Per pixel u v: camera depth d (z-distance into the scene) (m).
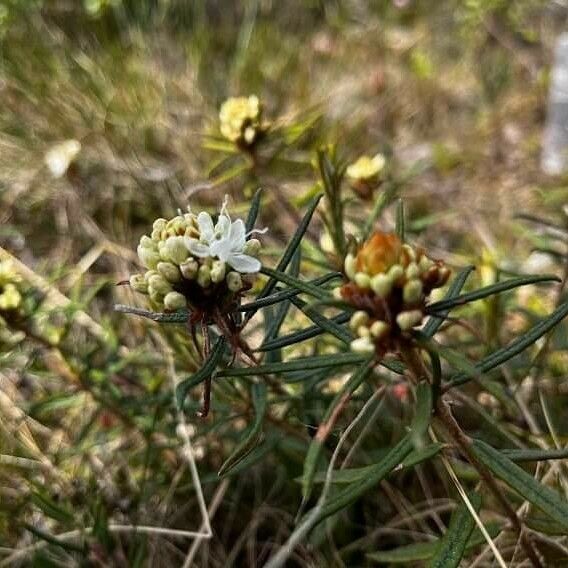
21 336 0.21
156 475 0.20
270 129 0.21
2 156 0.31
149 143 0.32
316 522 0.11
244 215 0.25
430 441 0.15
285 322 0.21
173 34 0.39
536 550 0.16
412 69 0.38
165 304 0.11
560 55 0.33
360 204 0.25
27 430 0.21
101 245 0.27
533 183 0.32
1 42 0.34
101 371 0.21
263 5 0.41
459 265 0.25
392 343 0.10
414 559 0.15
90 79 0.34
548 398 0.20
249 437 0.12
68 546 0.18
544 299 0.24
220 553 0.20
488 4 0.39
